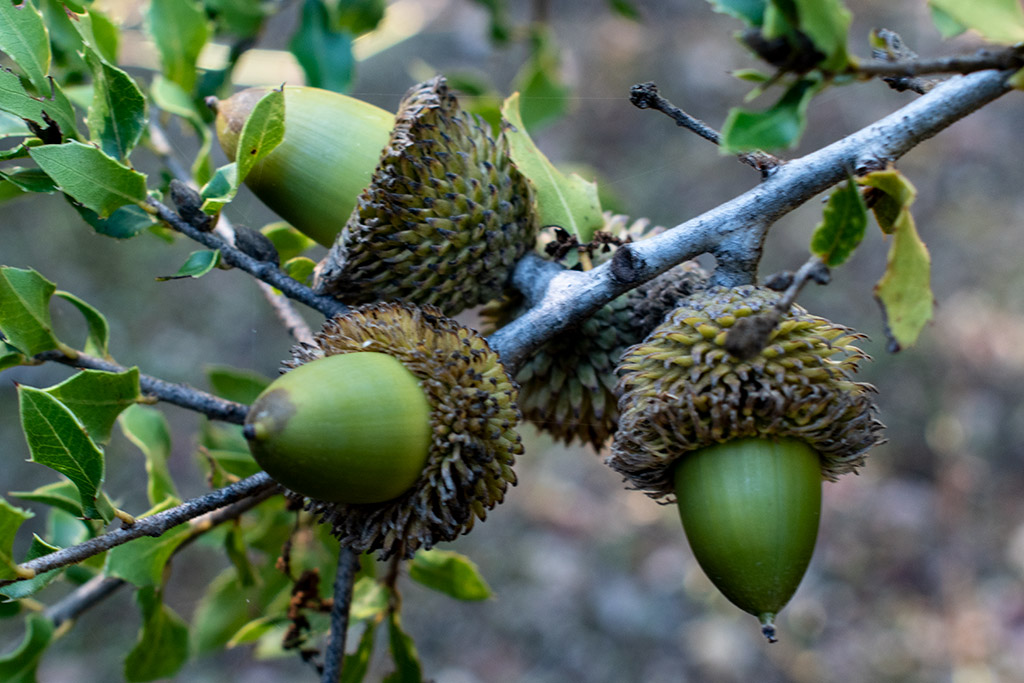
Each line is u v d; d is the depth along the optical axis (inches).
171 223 15.7
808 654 37.2
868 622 38.0
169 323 43.4
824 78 14.3
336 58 18.3
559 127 50.1
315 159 16.1
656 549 41.2
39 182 15.7
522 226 16.1
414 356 15.4
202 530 16.9
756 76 14.7
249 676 36.5
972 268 46.0
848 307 44.6
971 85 15.2
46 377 35.5
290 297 15.9
